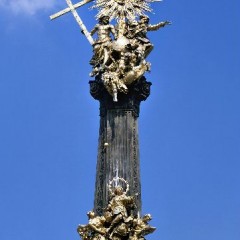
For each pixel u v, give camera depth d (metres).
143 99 50.16
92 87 50.06
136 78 48.84
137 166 47.75
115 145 47.88
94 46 50.00
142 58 49.22
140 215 46.50
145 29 50.53
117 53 49.28
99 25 50.72
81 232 45.03
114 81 48.34
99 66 50.00
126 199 45.25
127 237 44.47
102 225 44.78
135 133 48.69
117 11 51.16
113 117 48.78
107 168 47.28
